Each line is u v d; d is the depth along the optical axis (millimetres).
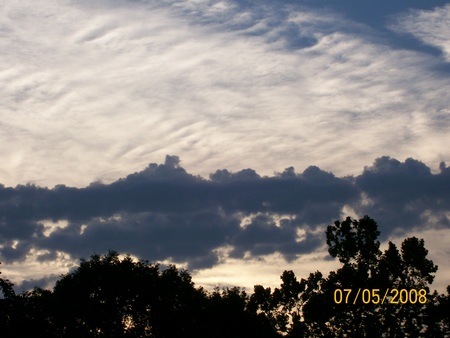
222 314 71375
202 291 76812
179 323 72562
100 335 75500
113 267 77688
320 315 75812
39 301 72688
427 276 74125
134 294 76812
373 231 77438
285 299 82750
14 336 65562
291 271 83688
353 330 75375
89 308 74750
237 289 76500
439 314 71688
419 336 72625
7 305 66000
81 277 77125
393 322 73375
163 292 77438
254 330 71688
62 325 74438
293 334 78688
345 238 77688
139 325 76438
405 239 75438
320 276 83000
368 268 76500
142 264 80062
